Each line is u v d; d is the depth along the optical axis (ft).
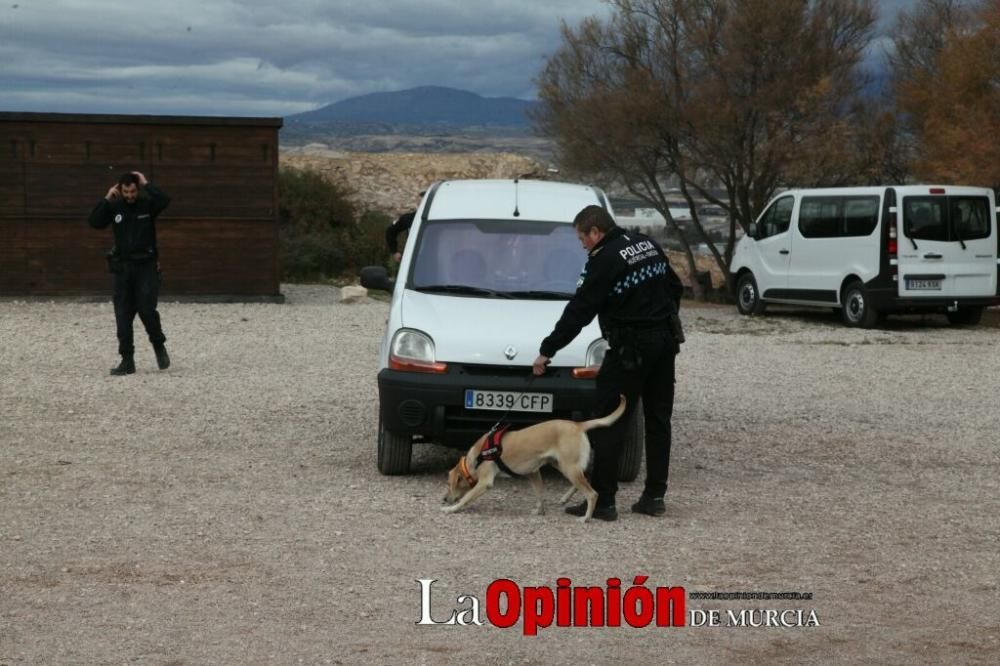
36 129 71.97
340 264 99.25
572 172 108.17
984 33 80.18
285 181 103.19
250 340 55.42
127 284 43.98
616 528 24.14
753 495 27.40
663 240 135.85
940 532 24.13
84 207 72.59
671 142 103.24
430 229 31.65
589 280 24.26
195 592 19.45
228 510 24.98
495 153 135.64
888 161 98.27
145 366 46.57
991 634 17.99
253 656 16.58
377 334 58.65
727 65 95.14
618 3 101.76
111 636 17.29
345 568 20.95
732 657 16.92
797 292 71.56
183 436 33.27
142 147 72.90
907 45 111.04
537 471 25.22
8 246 72.33
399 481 28.27
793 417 38.24
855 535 23.80
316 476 28.58
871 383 45.91
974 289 65.87
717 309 84.69
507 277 30.17
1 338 54.13
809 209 70.85
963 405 41.09
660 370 24.99
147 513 24.63
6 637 17.17
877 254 65.10
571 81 105.29
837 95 95.81
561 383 26.78
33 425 34.42
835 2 95.66
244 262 74.49
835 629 18.16
